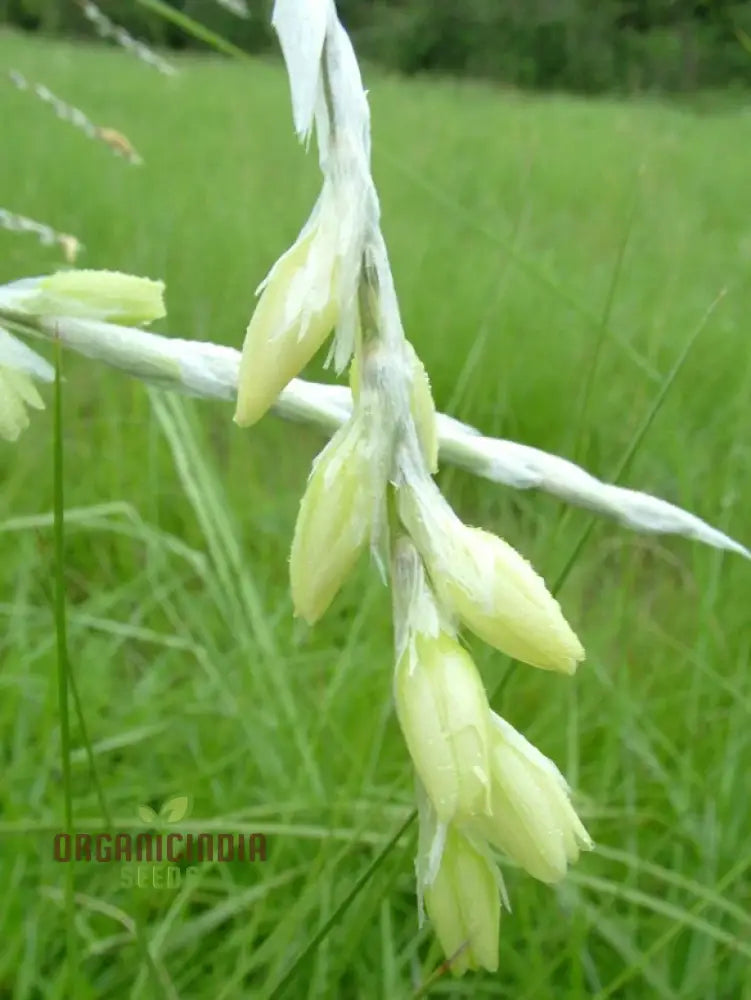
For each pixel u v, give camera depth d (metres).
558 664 0.11
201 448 0.49
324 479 0.10
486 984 0.34
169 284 0.85
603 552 0.54
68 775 0.20
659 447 0.61
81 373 0.69
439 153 1.65
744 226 1.40
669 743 0.41
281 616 0.47
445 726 0.10
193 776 0.40
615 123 2.31
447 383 0.71
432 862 0.11
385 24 4.19
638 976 0.36
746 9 2.89
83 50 2.75
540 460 0.13
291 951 0.34
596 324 0.40
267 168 1.42
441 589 0.11
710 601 0.47
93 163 1.31
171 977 0.35
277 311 0.10
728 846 0.39
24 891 0.36
